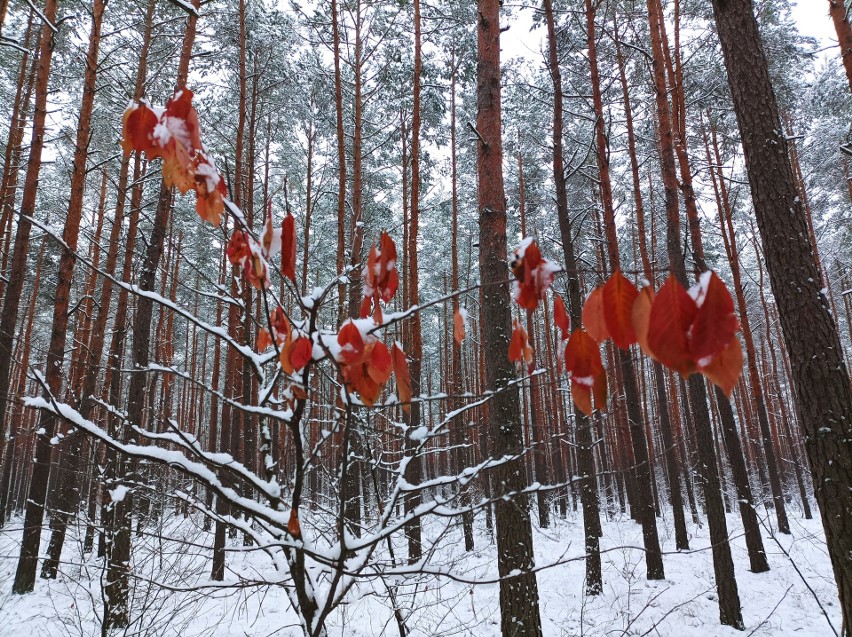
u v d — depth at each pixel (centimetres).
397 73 1321
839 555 315
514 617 420
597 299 82
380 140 1655
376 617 475
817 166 1695
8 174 1027
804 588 829
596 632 635
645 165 1559
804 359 346
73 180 828
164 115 106
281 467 253
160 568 347
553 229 1855
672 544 1260
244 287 225
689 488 1619
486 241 530
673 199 800
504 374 475
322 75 1325
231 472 210
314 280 2236
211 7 1135
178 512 344
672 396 1773
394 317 123
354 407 199
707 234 1773
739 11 398
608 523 1614
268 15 1252
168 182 107
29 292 1670
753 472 2566
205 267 1584
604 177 896
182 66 760
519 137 1493
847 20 700
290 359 131
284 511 198
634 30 1071
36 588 721
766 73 388
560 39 1101
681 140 864
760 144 379
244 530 202
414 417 727
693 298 65
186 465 184
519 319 103
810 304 349
